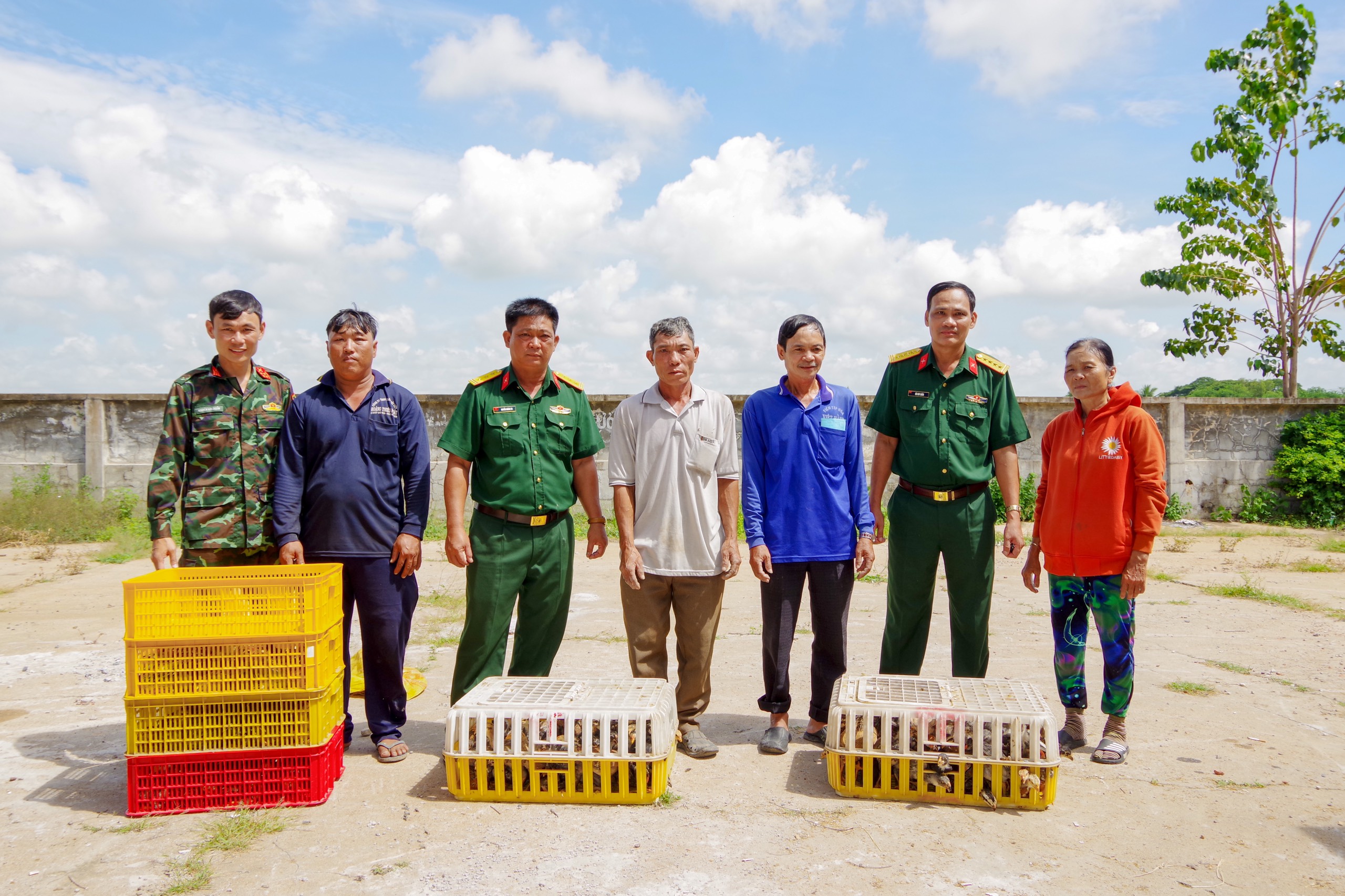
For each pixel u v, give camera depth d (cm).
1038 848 272
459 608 689
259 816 297
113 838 280
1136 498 352
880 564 905
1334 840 279
